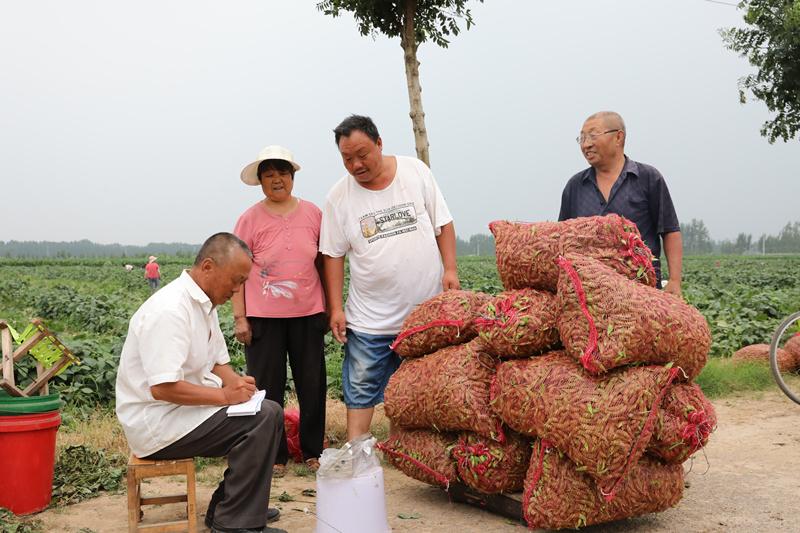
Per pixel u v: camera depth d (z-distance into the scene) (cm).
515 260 388
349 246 491
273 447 370
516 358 383
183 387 360
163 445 366
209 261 372
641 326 329
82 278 4156
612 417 326
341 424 645
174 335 359
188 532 373
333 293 496
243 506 367
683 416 351
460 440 409
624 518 375
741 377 771
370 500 370
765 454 523
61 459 497
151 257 2870
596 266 349
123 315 1555
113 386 750
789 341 798
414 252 473
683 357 342
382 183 475
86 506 433
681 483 376
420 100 806
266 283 496
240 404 370
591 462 331
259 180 504
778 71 1852
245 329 501
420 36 835
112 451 548
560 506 354
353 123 449
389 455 447
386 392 441
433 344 436
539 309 373
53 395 427
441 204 493
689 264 5056
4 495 409
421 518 408
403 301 476
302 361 515
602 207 485
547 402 347
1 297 2347
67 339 938
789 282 2441
